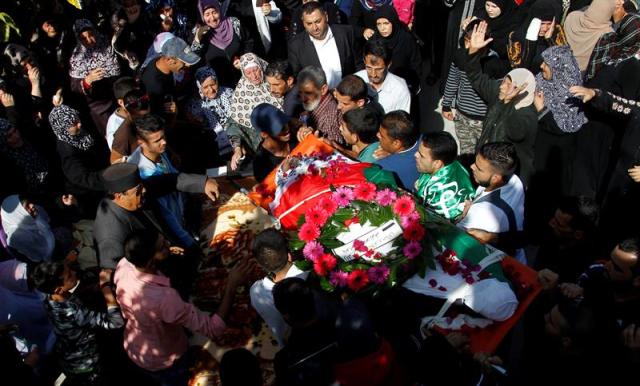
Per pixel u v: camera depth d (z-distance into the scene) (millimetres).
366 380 2705
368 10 6137
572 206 3344
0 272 3855
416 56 5664
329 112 4695
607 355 2877
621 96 4344
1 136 4805
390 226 3398
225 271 4234
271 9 6781
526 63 5086
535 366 3129
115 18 6422
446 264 3236
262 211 4707
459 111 5305
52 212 4934
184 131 5848
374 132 4203
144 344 3383
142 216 3857
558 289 3150
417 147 4066
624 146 4383
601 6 4883
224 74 6566
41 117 5648
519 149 4512
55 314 3357
